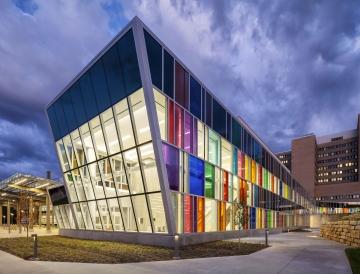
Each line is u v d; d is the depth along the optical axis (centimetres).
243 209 2950
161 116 2127
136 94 2142
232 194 3183
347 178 14012
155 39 2156
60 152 3406
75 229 3094
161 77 2162
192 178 2419
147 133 2081
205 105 2770
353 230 2214
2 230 4675
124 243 2225
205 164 2662
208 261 1411
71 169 3164
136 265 1284
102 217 2683
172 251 1758
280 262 1407
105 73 2425
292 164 15200
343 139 14450
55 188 3781
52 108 3406
